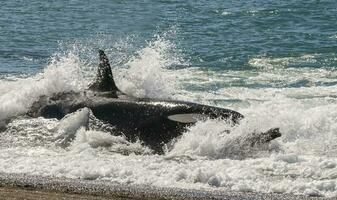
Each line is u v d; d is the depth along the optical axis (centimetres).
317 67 8094
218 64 8269
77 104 5084
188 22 12238
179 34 10888
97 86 5241
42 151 4550
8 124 5125
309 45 9719
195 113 4697
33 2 15188
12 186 3650
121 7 14300
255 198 3462
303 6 13800
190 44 9869
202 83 7050
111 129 4812
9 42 10100
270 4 14275
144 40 10294
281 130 4781
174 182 3766
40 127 5025
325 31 10956
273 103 5784
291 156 4141
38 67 8138
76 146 4619
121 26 11781
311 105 5703
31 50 9425
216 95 6397
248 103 5975
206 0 15400
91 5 14612
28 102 5394
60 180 3769
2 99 5444
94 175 3872
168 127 4669
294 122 4934
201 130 4547
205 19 12588
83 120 4919
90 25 11906
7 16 13000
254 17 12706
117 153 4509
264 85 7000
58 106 5166
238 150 4372
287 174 3903
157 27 11681
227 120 4603
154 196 3491
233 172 3888
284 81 7231
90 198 3425
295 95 6406
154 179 3812
